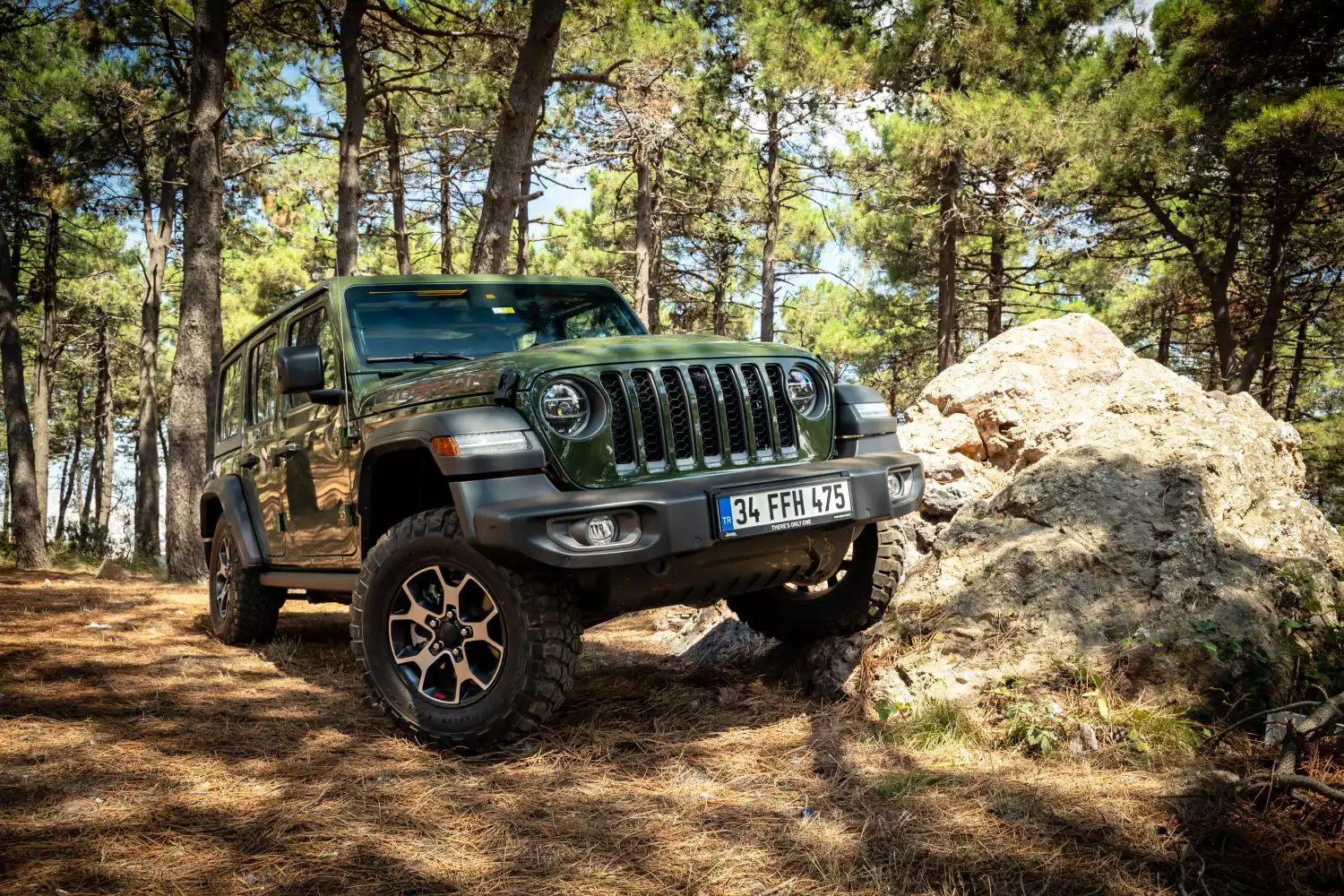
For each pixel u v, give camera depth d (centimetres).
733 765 337
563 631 344
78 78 1792
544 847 270
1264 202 1769
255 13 1416
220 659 547
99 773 329
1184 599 380
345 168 1241
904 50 1814
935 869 253
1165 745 329
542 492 331
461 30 1507
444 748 358
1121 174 1706
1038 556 414
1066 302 2686
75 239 2444
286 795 311
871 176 2167
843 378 2994
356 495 418
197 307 1077
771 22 1884
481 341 461
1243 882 243
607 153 1947
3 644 562
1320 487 2255
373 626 381
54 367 3144
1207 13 1485
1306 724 288
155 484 2231
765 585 380
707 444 367
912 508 398
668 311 3409
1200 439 457
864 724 377
